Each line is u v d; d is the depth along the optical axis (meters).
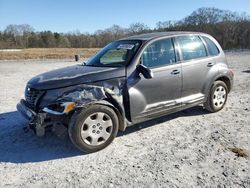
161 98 5.54
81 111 4.57
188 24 66.69
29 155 4.77
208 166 4.19
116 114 5.01
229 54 33.50
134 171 4.11
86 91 4.70
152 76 5.03
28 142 5.31
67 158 4.62
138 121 5.29
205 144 4.98
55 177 4.03
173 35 5.96
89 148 4.71
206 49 6.47
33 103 4.89
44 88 4.75
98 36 86.00
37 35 93.19
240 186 3.65
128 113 5.14
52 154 4.78
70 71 5.29
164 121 6.27
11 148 5.06
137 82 5.16
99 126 4.77
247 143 4.97
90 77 4.87
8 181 3.96
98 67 5.42
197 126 5.93
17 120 6.66
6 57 35.19
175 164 4.28
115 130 4.94
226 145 4.91
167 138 5.32
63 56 36.47
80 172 4.15
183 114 6.73
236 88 9.97
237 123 6.04
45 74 5.38
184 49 6.01
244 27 61.19
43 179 3.98
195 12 66.75
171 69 5.62
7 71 18.17
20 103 5.40
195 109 7.11
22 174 4.14
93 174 4.07
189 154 4.61
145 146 4.98
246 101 7.94
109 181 3.87
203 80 6.26
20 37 90.88
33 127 4.68
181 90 5.85
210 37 6.73
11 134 5.74
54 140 5.35
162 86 5.49
